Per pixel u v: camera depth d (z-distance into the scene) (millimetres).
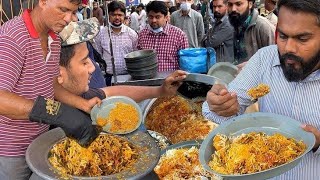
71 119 1216
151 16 4152
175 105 2160
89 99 1778
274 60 1416
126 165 1311
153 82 3318
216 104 1330
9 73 1411
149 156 1339
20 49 1453
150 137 1504
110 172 1298
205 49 3514
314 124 1343
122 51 4418
